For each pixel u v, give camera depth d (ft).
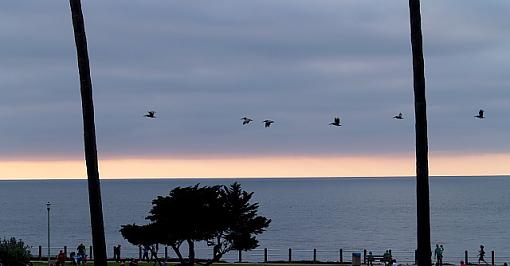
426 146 81.41
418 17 81.61
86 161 83.05
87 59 83.25
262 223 142.72
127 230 140.46
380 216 642.22
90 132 82.89
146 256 199.52
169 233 138.10
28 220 613.52
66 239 447.42
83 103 82.94
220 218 137.28
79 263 199.41
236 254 329.52
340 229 518.37
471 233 476.54
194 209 136.36
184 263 142.20
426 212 81.15
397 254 334.44
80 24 83.05
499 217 616.80
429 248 81.20
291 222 585.22
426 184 81.20
